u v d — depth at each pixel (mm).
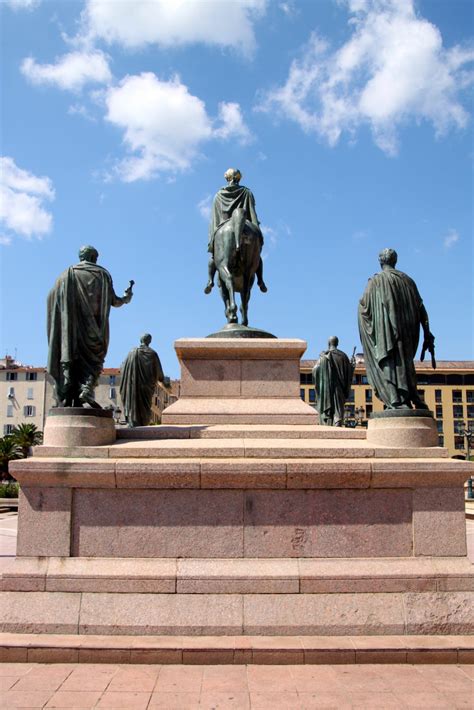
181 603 5801
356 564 6090
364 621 5797
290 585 5926
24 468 6125
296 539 6180
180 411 8312
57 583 5902
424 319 7484
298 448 6504
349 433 7270
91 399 6887
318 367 13266
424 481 6305
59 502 6176
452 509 6301
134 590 5879
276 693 4754
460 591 6020
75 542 6129
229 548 6129
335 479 6230
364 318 7543
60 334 7062
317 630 5750
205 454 6469
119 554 6105
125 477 6145
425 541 6230
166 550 6121
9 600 5832
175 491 6211
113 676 5062
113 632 5684
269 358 8781
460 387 74125
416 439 6758
